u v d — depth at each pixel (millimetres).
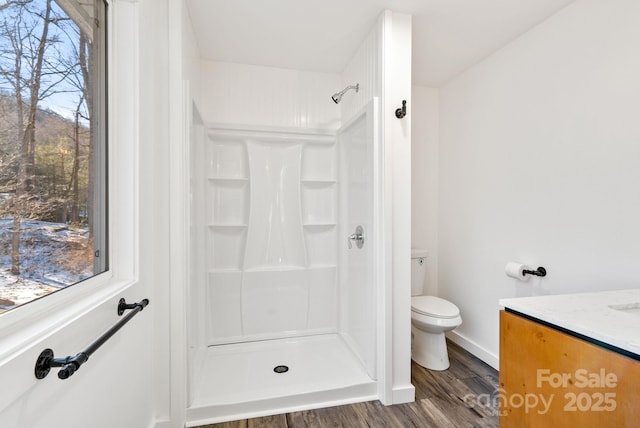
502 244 2068
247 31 1916
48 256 777
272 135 2426
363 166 2053
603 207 1473
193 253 1797
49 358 645
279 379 1850
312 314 2555
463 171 2439
